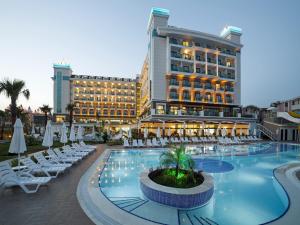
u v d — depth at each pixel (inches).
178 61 1300.4
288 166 426.6
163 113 1227.2
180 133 1198.3
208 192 227.5
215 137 1047.0
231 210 219.8
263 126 1362.0
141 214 197.3
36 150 629.9
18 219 172.1
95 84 2271.2
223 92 1412.4
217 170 420.2
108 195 251.0
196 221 193.3
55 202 210.2
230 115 1374.3
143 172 291.4
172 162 267.4
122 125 1876.2
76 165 412.5
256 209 223.3
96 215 181.5
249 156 596.1
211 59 1414.9
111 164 455.5
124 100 2341.3
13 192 240.7
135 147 741.9
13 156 501.0
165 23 1301.7
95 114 2242.9
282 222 178.5
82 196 228.8
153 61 1267.2
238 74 1477.6
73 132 682.8
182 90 1332.4
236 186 312.2
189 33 1283.2
